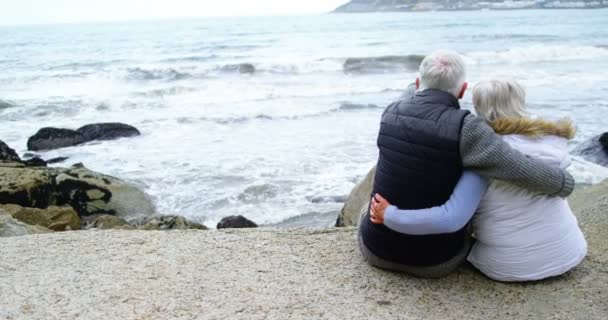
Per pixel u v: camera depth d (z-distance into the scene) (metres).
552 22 84.25
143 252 4.07
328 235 4.36
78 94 24.05
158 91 23.50
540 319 3.15
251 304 3.32
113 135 15.66
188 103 21.34
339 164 12.34
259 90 23.89
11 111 20.03
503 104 3.15
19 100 21.72
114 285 3.55
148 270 3.76
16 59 40.69
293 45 48.03
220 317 3.18
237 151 13.69
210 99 22.06
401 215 3.05
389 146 3.17
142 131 16.50
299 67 29.67
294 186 10.99
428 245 3.29
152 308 3.28
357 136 14.92
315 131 15.70
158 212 9.88
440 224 2.99
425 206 3.08
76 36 74.19
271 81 26.53
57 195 9.34
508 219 3.26
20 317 3.18
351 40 53.69
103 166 12.84
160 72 28.36
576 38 48.81
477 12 188.62
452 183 3.04
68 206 9.02
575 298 3.30
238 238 4.34
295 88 24.28
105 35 74.62
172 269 3.78
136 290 3.49
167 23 131.12
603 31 58.12
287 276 3.66
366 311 3.25
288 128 16.25
